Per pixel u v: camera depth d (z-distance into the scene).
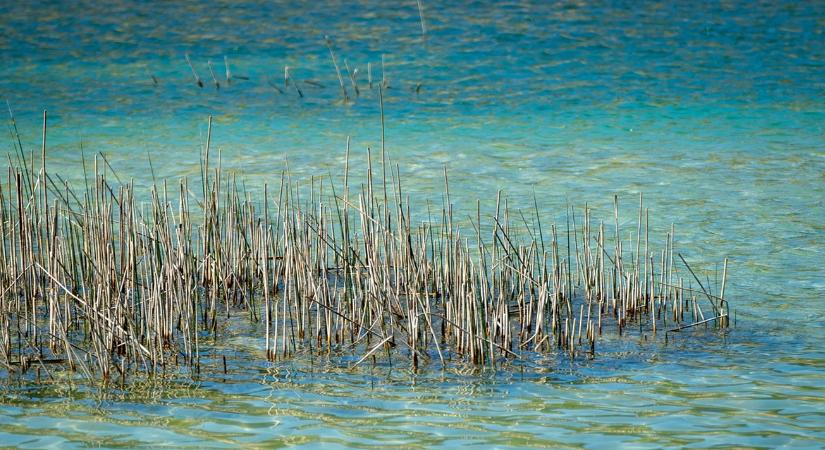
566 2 77.69
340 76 54.91
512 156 38.56
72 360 18.89
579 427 15.87
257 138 42.69
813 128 42.50
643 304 22.27
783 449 14.86
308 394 17.50
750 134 41.69
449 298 20.30
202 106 50.06
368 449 15.05
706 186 33.38
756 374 18.19
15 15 76.56
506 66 58.72
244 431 15.77
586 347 20.00
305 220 22.56
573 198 32.06
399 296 22.84
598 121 45.09
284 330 19.48
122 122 46.22
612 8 75.12
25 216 21.86
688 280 24.03
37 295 22.81
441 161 37.78
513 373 18.55
